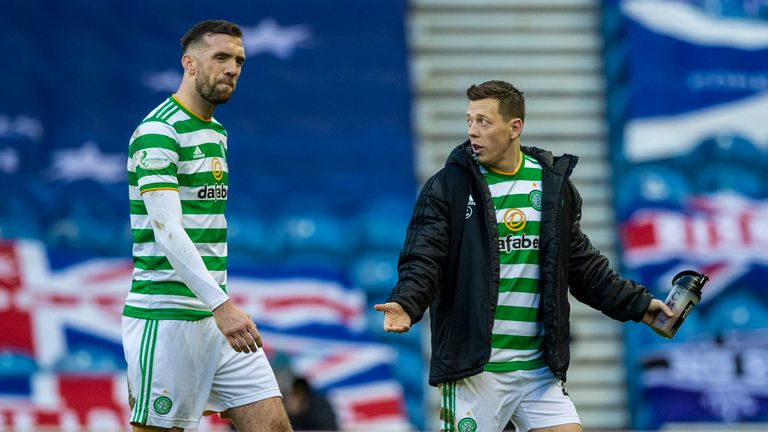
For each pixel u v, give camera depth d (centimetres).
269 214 3659
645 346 3566
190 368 1650
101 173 3662
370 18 3997
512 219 1698
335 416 3141
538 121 3966
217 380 1688
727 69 3881
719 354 3572
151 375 1642
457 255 1688
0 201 3569
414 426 3478
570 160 1730
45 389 3400
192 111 1653
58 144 3672
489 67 4031
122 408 3425
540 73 4028
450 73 4016
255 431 1683
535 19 4091
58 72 3775
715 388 3547
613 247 3806
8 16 3825
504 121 1688
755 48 3916
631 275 3669
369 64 3925
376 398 3500
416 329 3572
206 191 1655
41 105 3719
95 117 3734
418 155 3888
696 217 3716
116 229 3597
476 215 1692
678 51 3894
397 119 3859
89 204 3612
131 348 1656
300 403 3131
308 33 3944
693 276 1795
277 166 3734
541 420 1717
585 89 4009
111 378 3444
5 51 3772
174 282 1647
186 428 1672
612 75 3984
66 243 3553
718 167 3775
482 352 1661
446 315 1697
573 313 3688
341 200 3709
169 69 3850
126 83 3806
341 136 3809
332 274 3606
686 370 3553
